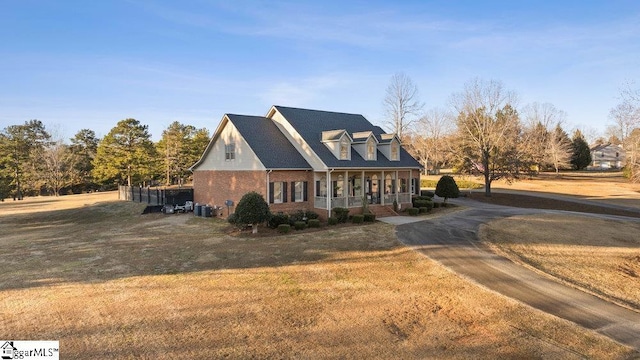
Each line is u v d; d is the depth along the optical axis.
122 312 11.44
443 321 11.09
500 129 45.16
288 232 22.77
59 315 11.20
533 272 15.59
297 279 14.56
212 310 11.66
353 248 18.98
